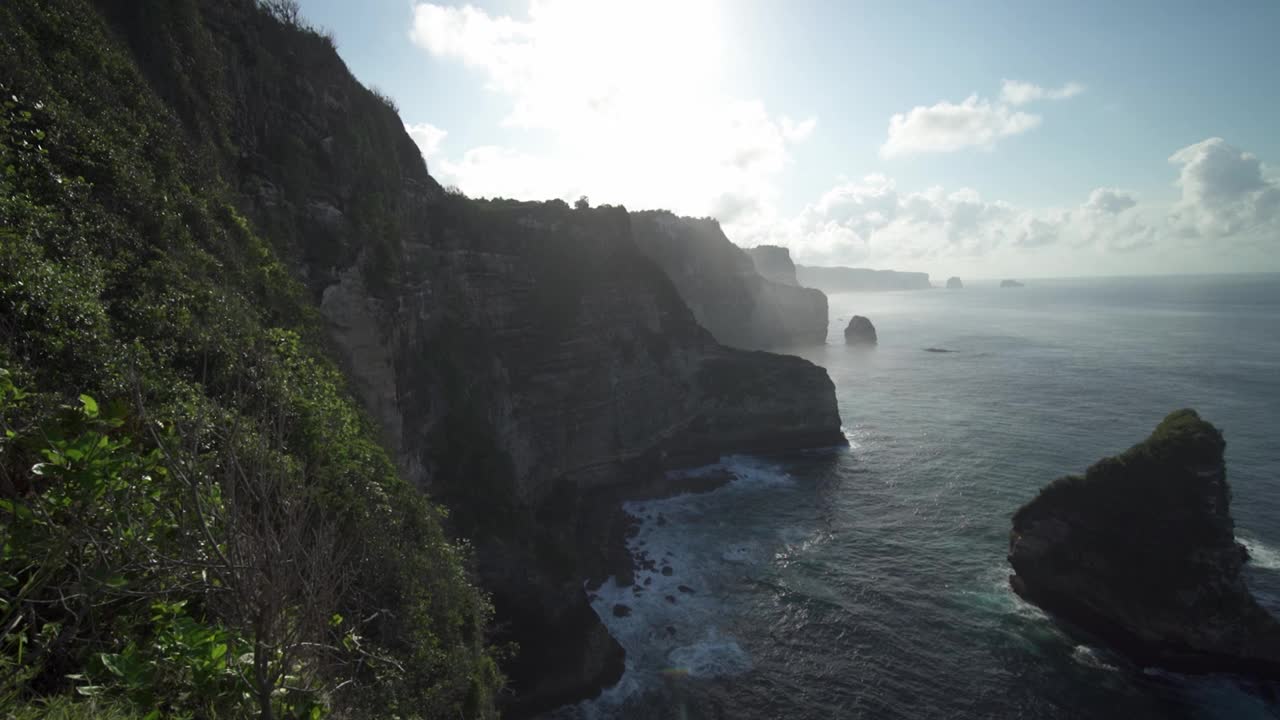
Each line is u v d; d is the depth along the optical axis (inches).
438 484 1531.7
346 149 1330.0
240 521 199.2
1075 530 1446.9
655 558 1802.4
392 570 580.7
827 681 1266.0
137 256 530.3
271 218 995.3
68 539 189.2
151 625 214.2
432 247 1758.1
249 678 183.2
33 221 420.2
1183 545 1314.0
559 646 1312.7
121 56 695.1
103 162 550.0
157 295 514.9
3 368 264.7
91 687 177.9
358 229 1264.8
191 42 889.5
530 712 1199.6
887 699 1214.3
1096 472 1457.9
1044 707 1187.3
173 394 411.2
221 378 513.7
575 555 1685.5
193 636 181.6
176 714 182.9
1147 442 1425.9
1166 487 1352.1
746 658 1342.3
